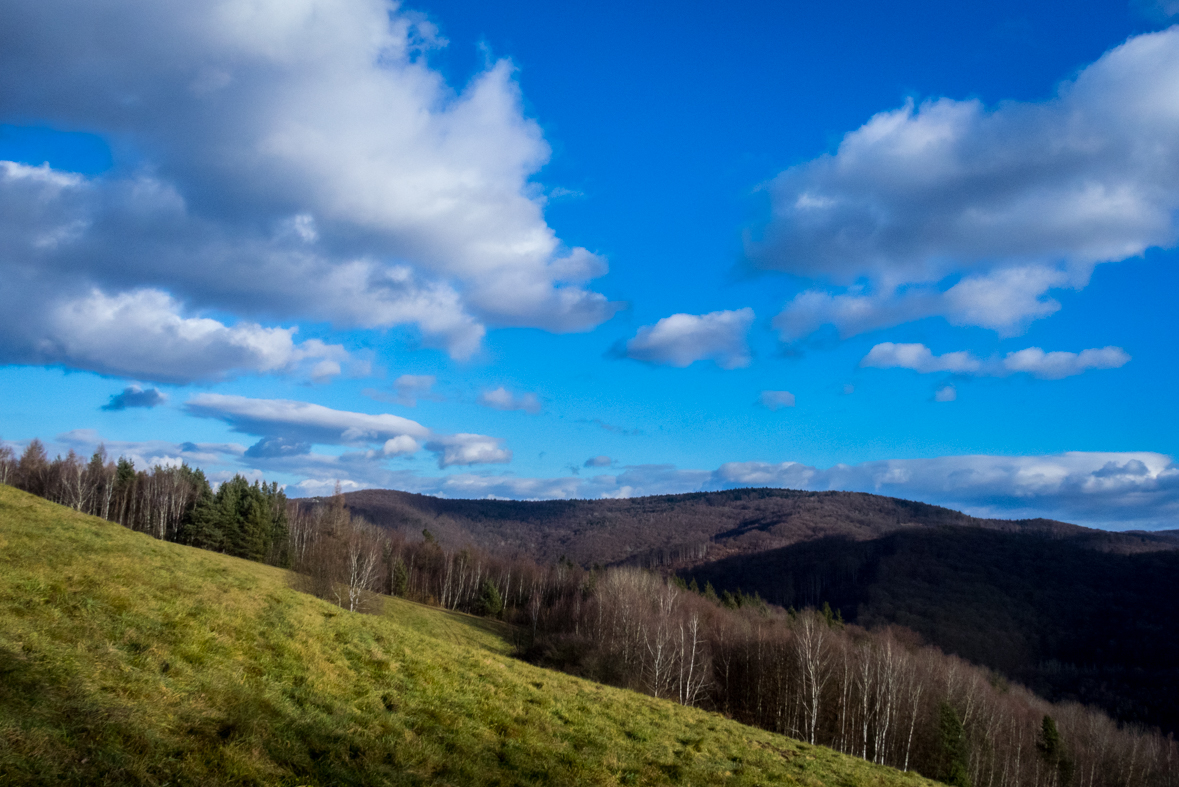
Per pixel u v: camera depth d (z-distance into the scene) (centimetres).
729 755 1716
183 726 880
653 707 2155
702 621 8269
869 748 6119
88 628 1088
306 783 855
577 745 1420
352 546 5481
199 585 1697
